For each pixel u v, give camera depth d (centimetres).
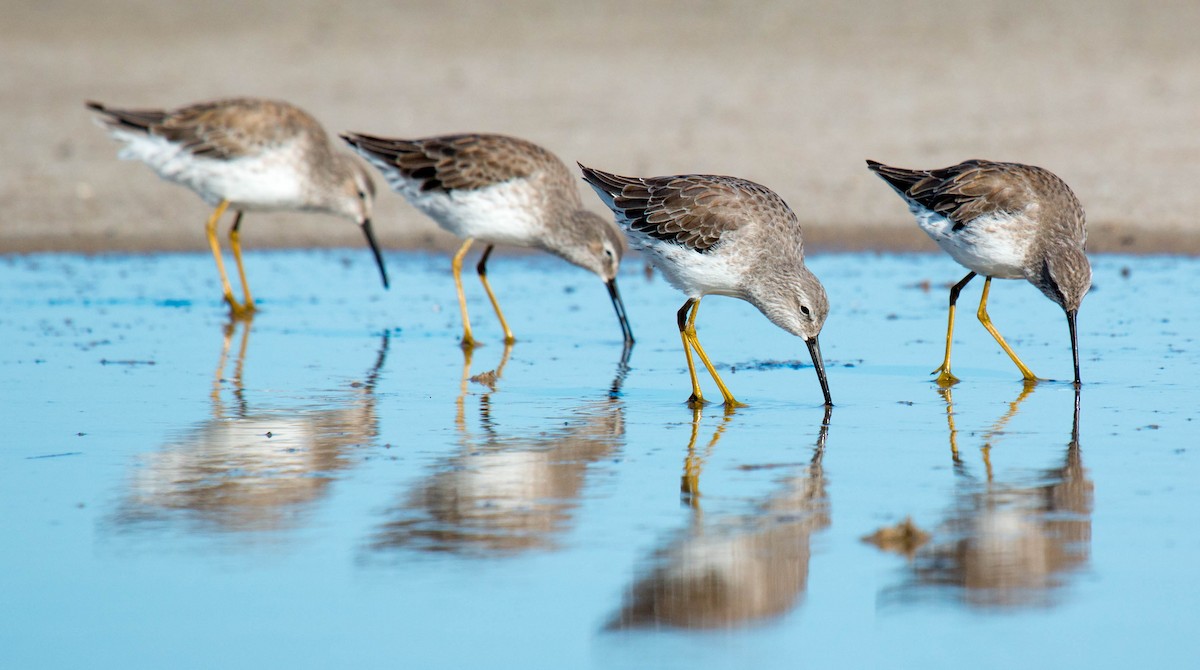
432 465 1145
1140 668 769
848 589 879
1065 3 4500
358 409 1347
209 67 3962
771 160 2780
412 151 1741
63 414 1320
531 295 1980
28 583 891
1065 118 3081
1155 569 900
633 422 1293
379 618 840
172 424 1284
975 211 1445
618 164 2733
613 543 959
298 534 978
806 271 1357
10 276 2075
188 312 1858
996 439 1209
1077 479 1084
